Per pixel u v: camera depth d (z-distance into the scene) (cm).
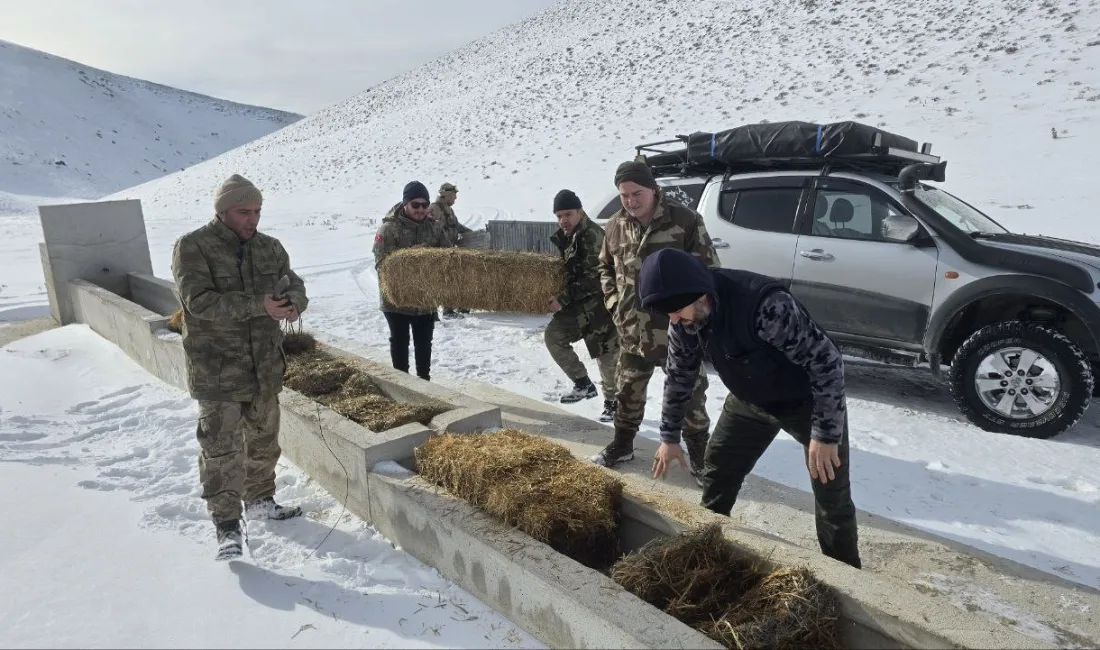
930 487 417
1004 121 2272
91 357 686
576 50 5950
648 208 370
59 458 437
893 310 547
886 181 568
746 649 229
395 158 4456
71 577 304
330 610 283
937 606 238
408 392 465
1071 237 1241
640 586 259
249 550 329
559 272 502
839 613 249
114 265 887
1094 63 2527
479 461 316
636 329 382
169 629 270
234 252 331
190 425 494
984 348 498
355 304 1036
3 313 981
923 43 3344
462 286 519
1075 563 338
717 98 3644
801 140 599
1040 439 484
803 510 366
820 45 3894
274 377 347
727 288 260
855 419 533
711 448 316
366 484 352
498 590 278
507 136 4159
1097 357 487
